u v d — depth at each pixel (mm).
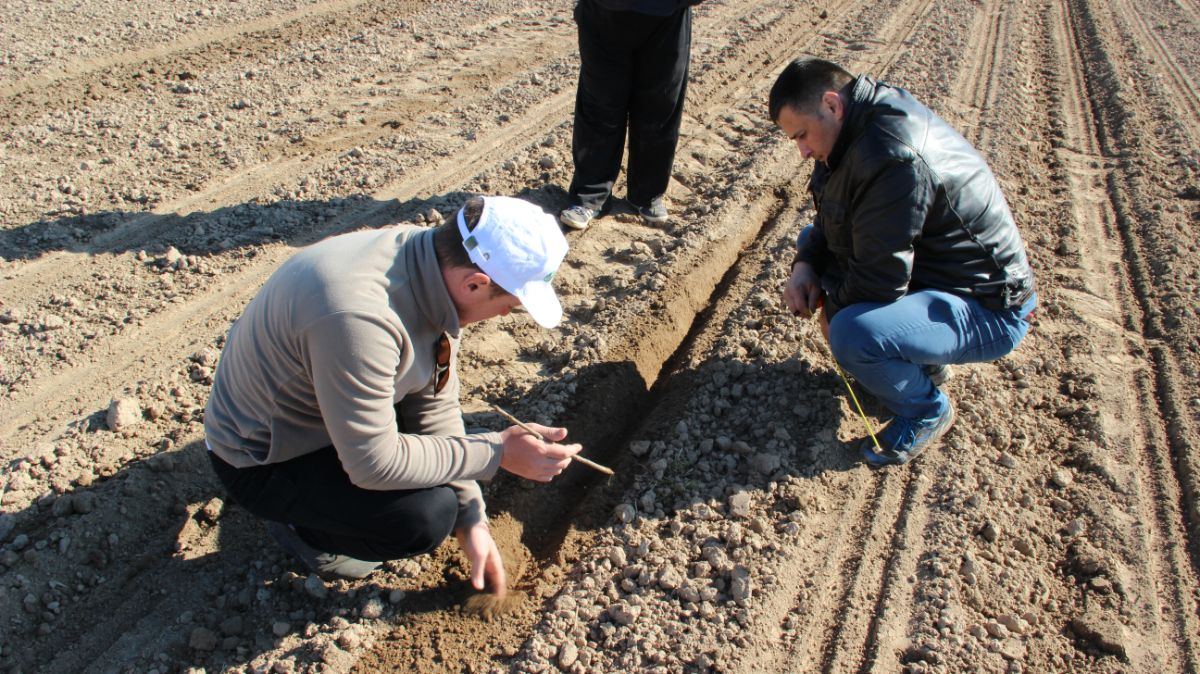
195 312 4598
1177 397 4133
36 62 7168
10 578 3094
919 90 7824
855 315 3504
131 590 3178
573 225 5496
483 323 4684
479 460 2785
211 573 3252
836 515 3551
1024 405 4109
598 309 4773
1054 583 3305
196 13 8750
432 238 2502
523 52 8461
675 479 3672
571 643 3008
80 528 3287
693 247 5336
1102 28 10062
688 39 5133
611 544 3400
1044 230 5648
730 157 6629
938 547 3379
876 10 10555
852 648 3021
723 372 4211
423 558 3322
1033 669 2980
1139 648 3047
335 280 2398
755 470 3699
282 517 2857
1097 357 4438
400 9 9523
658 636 3039
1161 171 6492
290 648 2992
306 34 8570
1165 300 4902
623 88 5188
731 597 3193
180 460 3619
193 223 5352
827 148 3398
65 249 5039
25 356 4223
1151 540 3455
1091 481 3697
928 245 3471
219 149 6223
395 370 2500
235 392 2703
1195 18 10773
